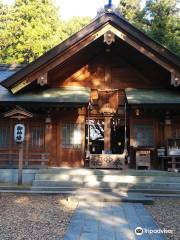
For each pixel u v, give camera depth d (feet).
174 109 44.70
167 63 43.88
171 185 37.35
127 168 45.21
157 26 96.68
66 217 25.13
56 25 117.29
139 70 49.42
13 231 21.29
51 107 45.06
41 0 112.68
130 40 43.75
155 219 24.98
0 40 106.42
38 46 102.27
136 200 30.53
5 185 37.81
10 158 45.80
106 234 20.34
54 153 47.01
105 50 48.88
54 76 48.83
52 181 38.01
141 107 43.21
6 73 57.21
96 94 49.08
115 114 48.49
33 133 46.98
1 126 47.09
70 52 43.91
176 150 42.88
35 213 26.45
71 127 47.42
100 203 30.12
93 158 43.86
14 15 108.37
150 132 47.09
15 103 43.32
